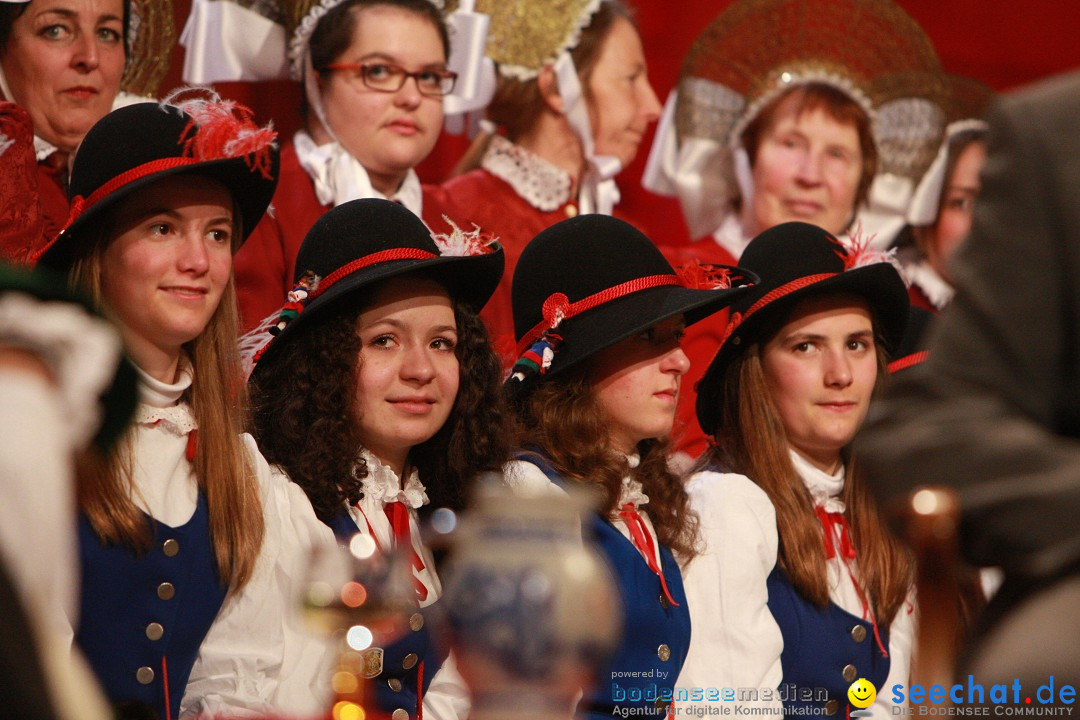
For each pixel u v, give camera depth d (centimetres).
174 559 800
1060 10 2066
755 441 1041
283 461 890
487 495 455
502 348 1174
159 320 810
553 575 428
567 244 982
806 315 1040
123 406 392
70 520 360
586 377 970
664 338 973
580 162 1492
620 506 955
